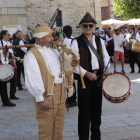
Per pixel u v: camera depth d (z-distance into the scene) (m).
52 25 5.19
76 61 3.43
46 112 3.22
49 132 3.27
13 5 14.02
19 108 6.52
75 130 4.75
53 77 3.18
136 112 5.73
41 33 3.19
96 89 3.81
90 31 3.75
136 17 28.59
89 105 3.76
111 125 4.95
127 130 4.67
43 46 3.27
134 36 10.81
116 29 10.80
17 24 14.14
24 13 14.30
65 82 3.38
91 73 3.65
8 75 6.13
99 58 3.76
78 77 3.73
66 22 15.12
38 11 14.62
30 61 3.10
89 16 3.76
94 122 3.89
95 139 3.91
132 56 11.15
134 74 10.95
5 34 6.81
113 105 6.42
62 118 3.39
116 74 3.85
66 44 3.42
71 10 15.15
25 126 5.08
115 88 3.77
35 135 4.58
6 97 6.70
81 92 3.75
